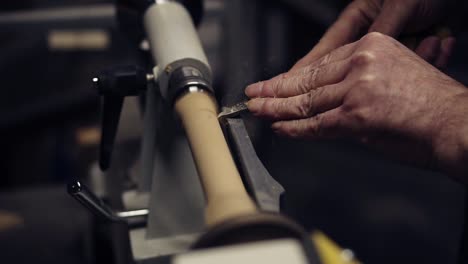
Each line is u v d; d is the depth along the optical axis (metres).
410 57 0.66
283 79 0.67
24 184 1.72
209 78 0.65
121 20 0.86
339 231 1.61
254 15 1.35
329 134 0.64
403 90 0.62
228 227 0.35
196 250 0.34
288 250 0.32
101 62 1.77
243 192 0.44
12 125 1.72
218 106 0.61
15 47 1.79
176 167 0.69
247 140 0.55
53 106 1.72
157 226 0.69
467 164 0.62
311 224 1.63
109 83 0.64
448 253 1.51
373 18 0.80
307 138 0.65
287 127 0.64
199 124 0.52
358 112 0.61
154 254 0.66
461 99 0.63
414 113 0.62
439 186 1.79
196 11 0.83
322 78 0.65
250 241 0.34
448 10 0.83
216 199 0.42
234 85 0.73
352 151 1.98
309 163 1.93
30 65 1.81
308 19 1.66
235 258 0.31
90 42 1.57
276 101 0.64
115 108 0.67
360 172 1.88
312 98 0.64
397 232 1.61
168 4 0.76
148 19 0.75
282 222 0.35
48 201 1.18
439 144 0.63
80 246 1.01
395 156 0.66
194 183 0.70
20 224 1.08
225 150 0.49
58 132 1.75
